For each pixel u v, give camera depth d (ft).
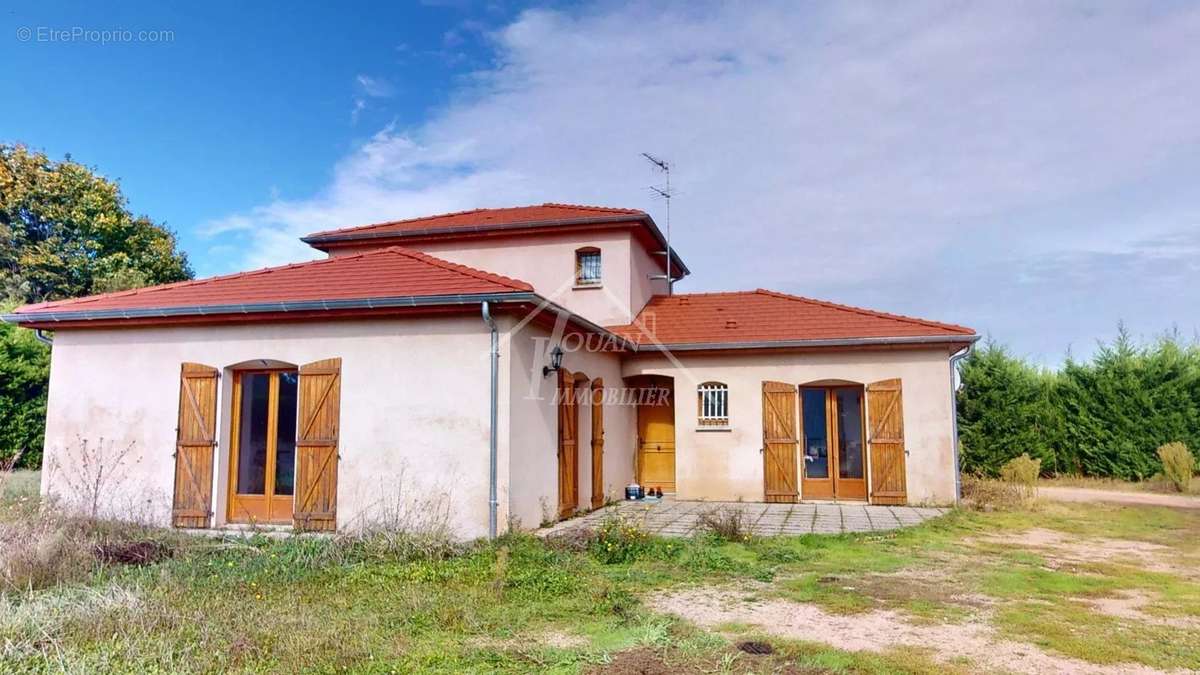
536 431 32.48
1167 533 33.63
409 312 29.94
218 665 14.38
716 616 18.97
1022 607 20.06
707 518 33.09
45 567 21.15
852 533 32.32
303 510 30.17
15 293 79.61
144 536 28.09
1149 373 56.90
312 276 33.71
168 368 32.63
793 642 16.49
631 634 16.97
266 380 32.73
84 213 87.04
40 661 14.24
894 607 20.01
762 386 46.98
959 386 50.90
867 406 44.91
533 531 30.86
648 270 57.88
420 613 18.43
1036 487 48.73
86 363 33.63
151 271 91.45
